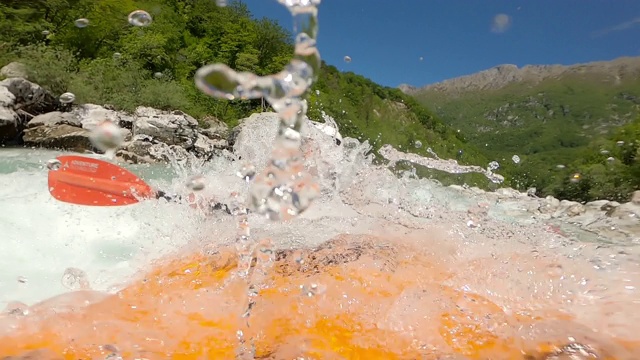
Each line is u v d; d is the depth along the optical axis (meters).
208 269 1.38
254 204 1.22
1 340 0.90
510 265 1.38
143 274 1.44
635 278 1.29
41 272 1.58
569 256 1.49
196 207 1.92
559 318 1.06
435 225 1.92
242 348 0.93
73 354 0.87
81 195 2.13
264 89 0.68
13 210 2.27
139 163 8.98
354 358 0.91
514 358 0.91
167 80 16.86
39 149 8.95
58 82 11.88
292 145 0.84
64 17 16.77
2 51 12.81
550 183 7.77
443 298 1.16
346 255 1.44
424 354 0.93
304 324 1.04
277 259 1.41
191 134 10.88
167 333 0.98
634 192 8.25
